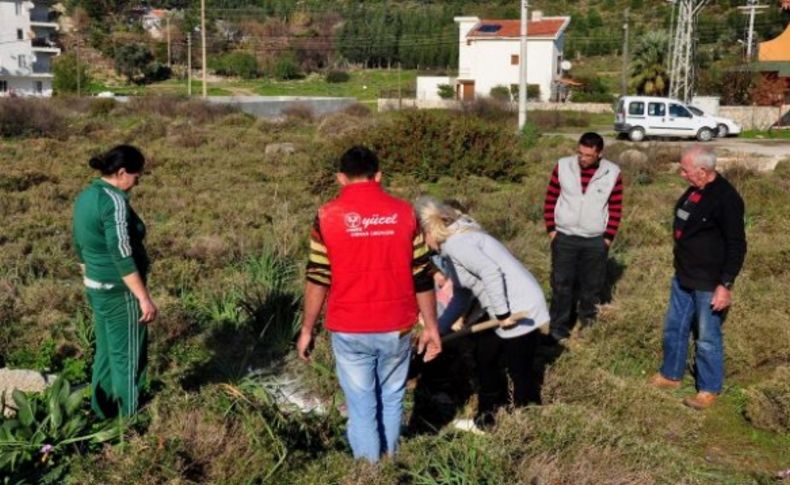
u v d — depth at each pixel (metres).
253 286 7.06
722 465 4.66
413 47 91.12
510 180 16.61
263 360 5.86
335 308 4.01
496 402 4.91
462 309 4.94
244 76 87.81
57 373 5.56
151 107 34.47
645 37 46.31
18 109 25.83
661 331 6.35
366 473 3.92
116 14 105.56
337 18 105.19
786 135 33.16
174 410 4.38
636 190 14.56
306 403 5.23
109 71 85.12
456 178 16.12
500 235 10.33
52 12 79.00
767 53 42.66
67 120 28.62
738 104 41.66
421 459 4.16
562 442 4.22
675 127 30.72
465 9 102.12
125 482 3.83
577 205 6.32
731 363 6.00
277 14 108.19
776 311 6.92
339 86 80.38
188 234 10.27
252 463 4.05
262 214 11.47
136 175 4.54
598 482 3.96
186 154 19.84
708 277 5.34
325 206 3.99
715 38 80.88
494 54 55.25
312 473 4.02
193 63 89.88
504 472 3.99
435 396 5.39
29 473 4.11
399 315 4.00
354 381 4.08
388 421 4.21
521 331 4.65
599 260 6.41
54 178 14.89
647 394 5.28
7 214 11.62
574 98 52.31
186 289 7.59
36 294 7.00
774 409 5.14
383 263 3.93
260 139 24.25
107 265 4.48
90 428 4.54
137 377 4.66
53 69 67.25
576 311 6.99
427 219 4.62
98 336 4.64
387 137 16.64
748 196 13.62
